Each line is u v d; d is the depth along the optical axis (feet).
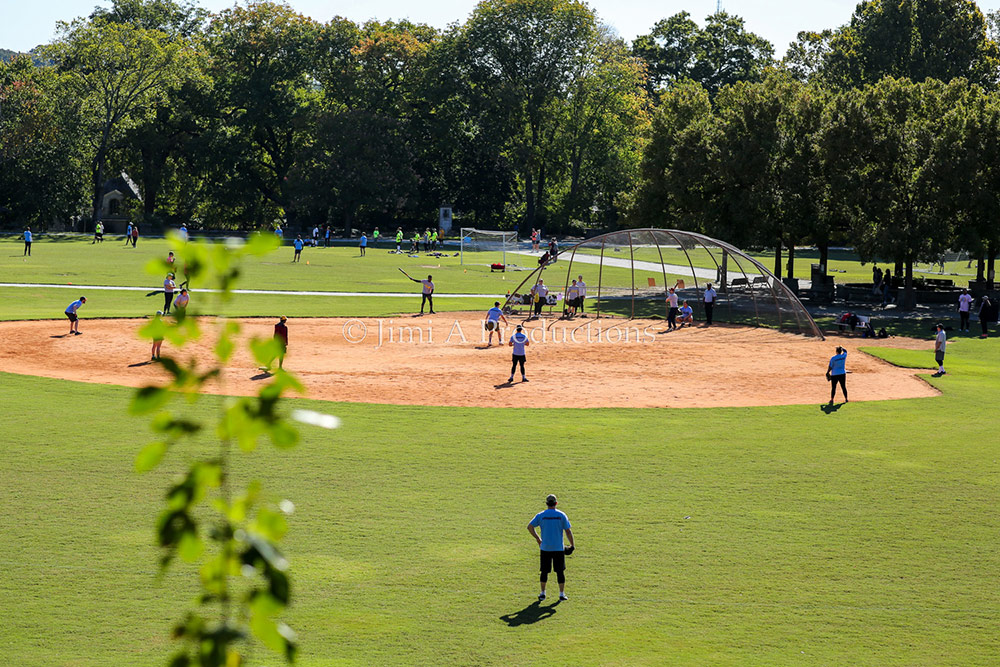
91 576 95.04
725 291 375.66
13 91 620.90
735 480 132.77
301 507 117.08
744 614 90.38
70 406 165.99
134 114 653.71
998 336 287.89
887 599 94.07
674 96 411.54
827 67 643.04
